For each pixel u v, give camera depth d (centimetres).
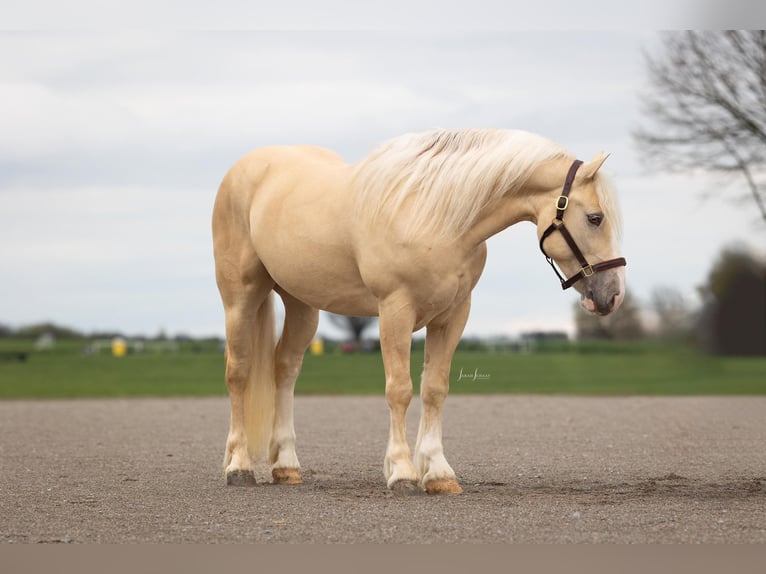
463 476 1116
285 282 1014
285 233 1001
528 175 909
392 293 924
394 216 916
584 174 892
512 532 774
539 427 1712
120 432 1684
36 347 5869
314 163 1044
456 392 2748
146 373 3800
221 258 1095
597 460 1255
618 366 3728
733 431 1608
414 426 1753
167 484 1067
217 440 1559
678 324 3628
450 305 938
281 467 1076
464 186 906
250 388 1077
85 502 941
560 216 895
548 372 3528
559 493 970
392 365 934
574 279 901
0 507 914
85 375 3694
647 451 1348
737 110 3134
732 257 3725
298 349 1091
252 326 1080
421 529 788
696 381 3177
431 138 952
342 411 2083
